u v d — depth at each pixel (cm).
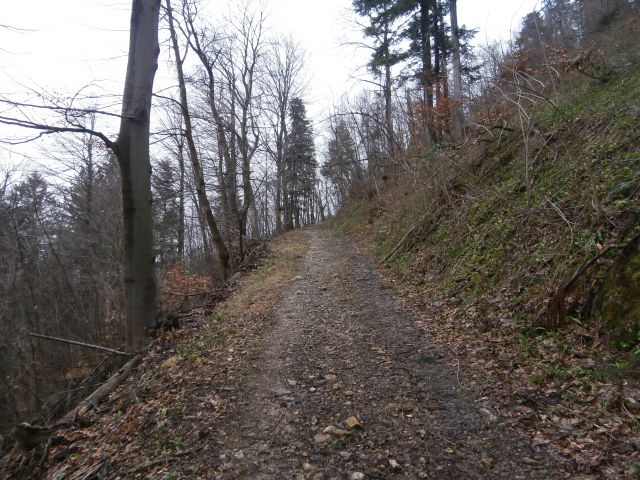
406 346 563
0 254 1520
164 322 696
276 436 379
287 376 501
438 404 408
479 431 357
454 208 1009
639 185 522
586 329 446
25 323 1392
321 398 441
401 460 330
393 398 428
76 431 461
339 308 768
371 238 1506
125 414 466
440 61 1617
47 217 1730
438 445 345
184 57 1230
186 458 358
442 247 918
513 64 1041
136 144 642
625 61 937
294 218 4138
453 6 1488
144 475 343
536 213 679
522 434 343
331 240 1809
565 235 573
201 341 646
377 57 1800
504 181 897
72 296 1628
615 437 312
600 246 496
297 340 621
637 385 355
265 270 1218
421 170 1297
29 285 1488
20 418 1155
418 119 1438
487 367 463
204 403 448
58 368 1359
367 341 594
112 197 1709
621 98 766
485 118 1135
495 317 565
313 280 1020
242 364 546
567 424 341
